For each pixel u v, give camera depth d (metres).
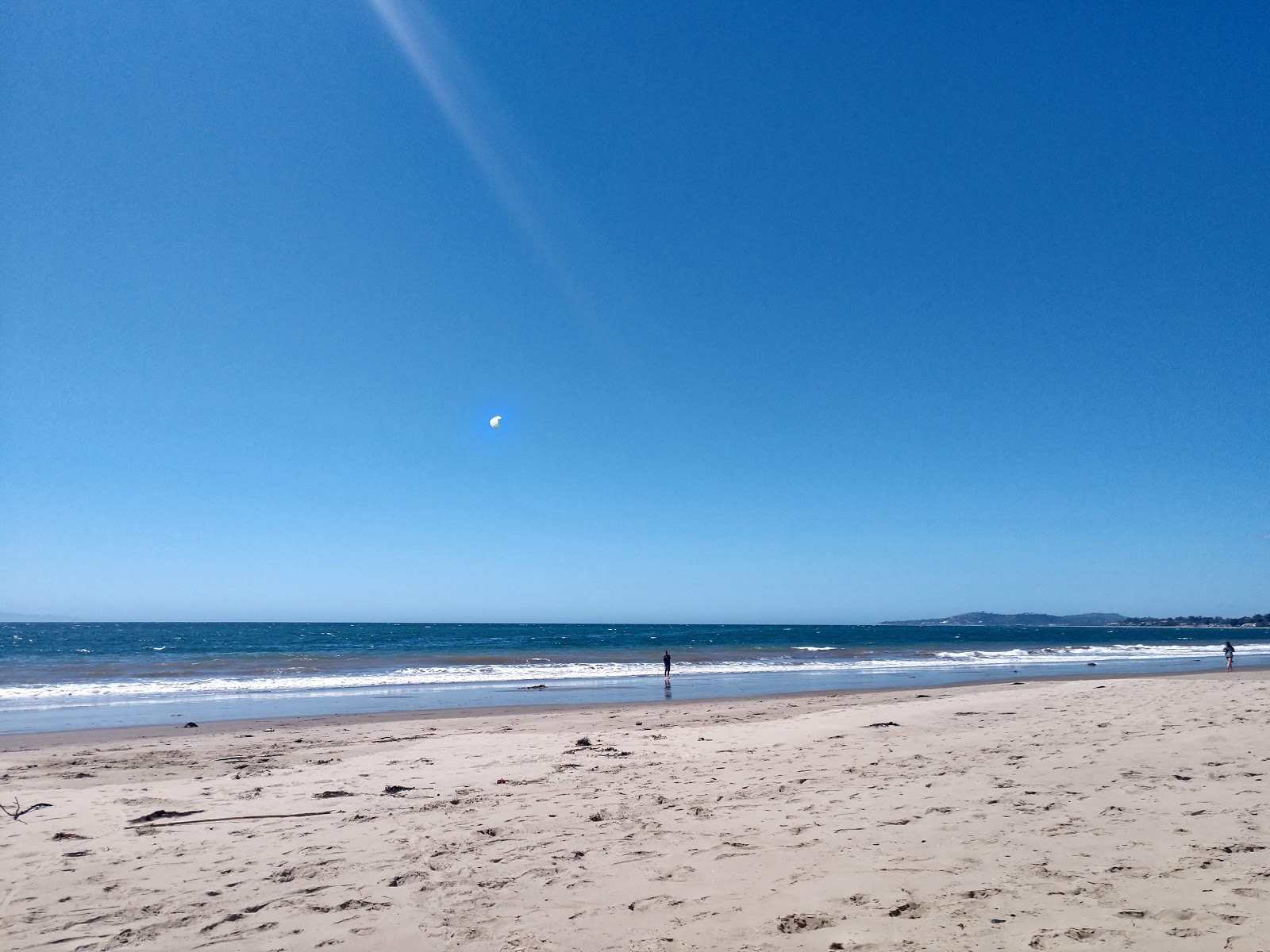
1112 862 4.99
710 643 66.62
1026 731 10.79
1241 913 4.08
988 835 5.73
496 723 15.61
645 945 4.07
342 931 4.45
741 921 4.32
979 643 76.88
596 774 8.98
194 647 58.00
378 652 50.16
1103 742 9.55
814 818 6.47
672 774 8.83
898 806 6.75
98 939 4.39
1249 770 7.54
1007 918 4.16
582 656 44.47
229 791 8.46
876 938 3.99
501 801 7.65
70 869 5.67
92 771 10.07
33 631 102.38
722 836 6.04
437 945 4.21
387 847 6.09
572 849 5.87
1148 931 3.91
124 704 21.25
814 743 10.75
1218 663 41.75
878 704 16.92
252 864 5.75
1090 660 44.75
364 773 9.52
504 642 67.44
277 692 24.72
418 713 18.06
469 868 5.50
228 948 4.23
